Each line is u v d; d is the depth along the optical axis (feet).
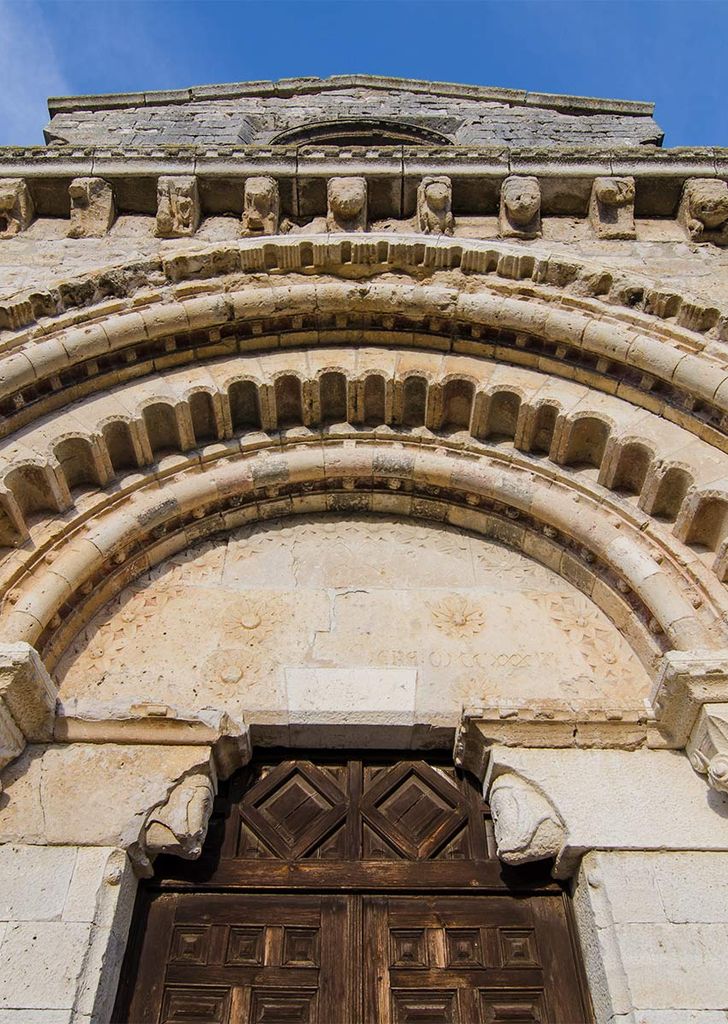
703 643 16.42
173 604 19.17
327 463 20.66
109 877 14.25
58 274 21.07
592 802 15.34
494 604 19.42
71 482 19.53
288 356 21.56
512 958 14.75
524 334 20.90
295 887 15.52
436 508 21.03
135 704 16.26
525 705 16.44
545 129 38.65
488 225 23.18
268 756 17.39
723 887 14.21
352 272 21.89
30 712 15.40
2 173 23.04
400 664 18.13
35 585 17.31
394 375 20.79
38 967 13.10
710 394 18.54
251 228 22.49
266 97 41.93
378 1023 14.08
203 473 20.29
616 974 13.38
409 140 38.83
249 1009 14.19
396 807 16.75
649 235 22.86
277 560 20.34
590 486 19.61
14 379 18.58
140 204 23.59
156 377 20.77
